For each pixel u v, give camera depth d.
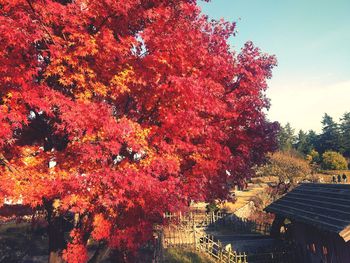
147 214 9.81
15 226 25.55
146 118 9.94
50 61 9.17
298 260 18.59
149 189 8.20
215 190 12.17
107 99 9.98
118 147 8.03
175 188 9.54
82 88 9.08
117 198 8.13
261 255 19.09
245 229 27.44
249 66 12.12
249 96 12.02
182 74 8.98
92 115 7.73
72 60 8.45
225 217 30.44
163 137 9.38
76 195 8.20
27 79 8.11
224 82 11.63
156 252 18.25
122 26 9.51
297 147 106.06
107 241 10.67
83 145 8.05
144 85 8.95
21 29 7.13
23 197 7.87
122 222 9.59
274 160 40.59
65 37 8.78
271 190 41.47
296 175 40.69
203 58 9.56
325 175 55.62
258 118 12.59
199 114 10.61
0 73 7.62
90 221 9.78
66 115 7.66
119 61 9.16
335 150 93.25
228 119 11.69
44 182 8.13
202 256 19.56
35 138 11.11
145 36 8.85
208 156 10.54
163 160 8.82
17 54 7.87
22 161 8.66
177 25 9.64
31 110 9.80
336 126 97.19
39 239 23.17
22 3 7.61
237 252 20.33
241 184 14.41
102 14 8.64
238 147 12.55
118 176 7.99
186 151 10.02
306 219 15.52
